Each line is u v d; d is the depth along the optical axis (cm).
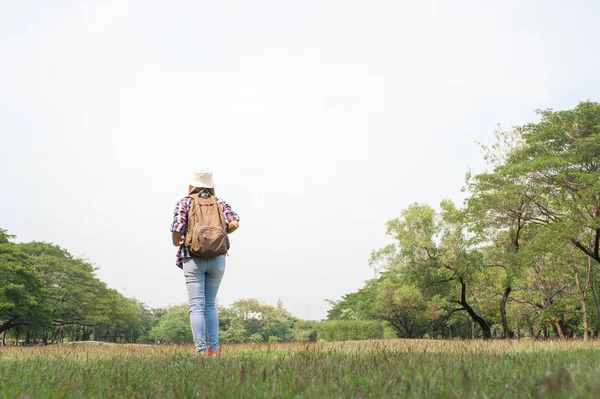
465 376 248
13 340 7012
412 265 3494
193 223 560
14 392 226
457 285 3622
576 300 3331
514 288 3534
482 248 3456
